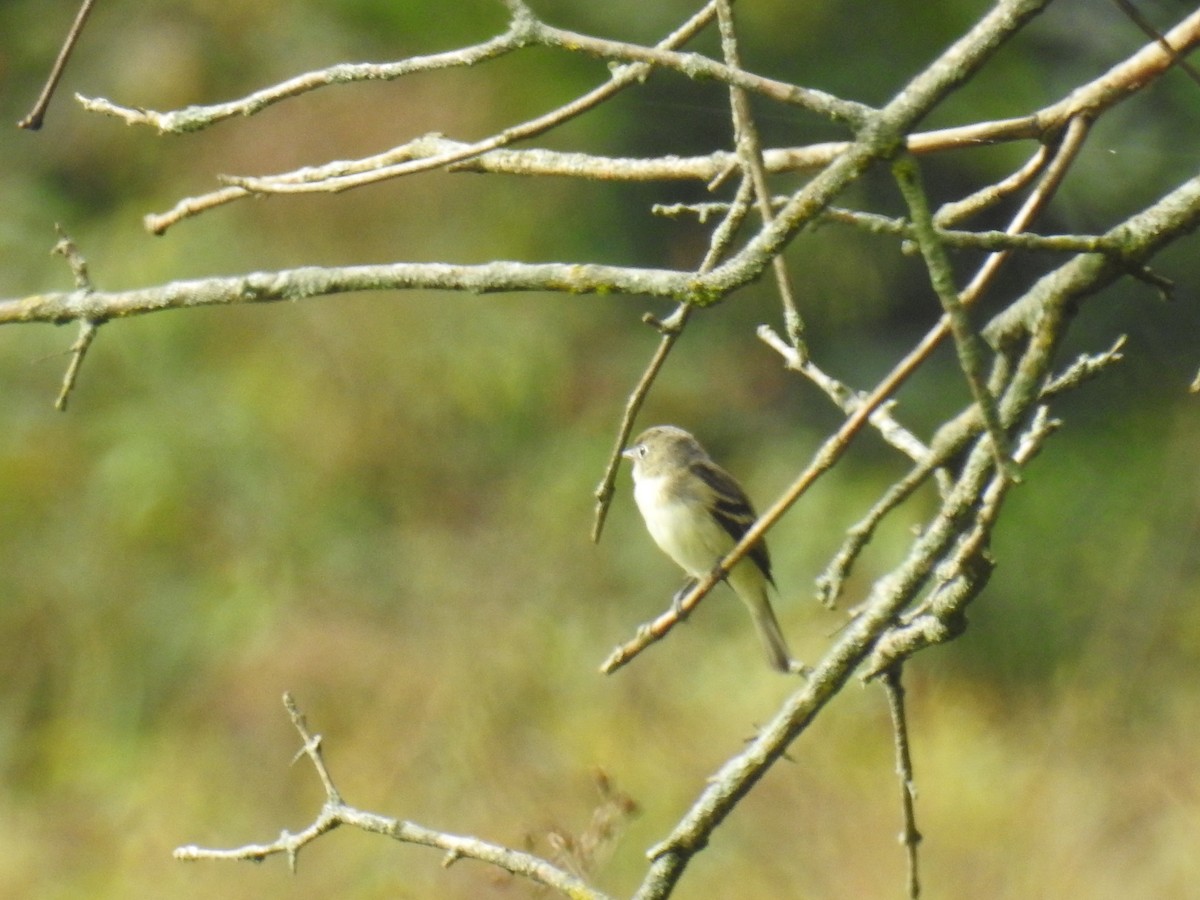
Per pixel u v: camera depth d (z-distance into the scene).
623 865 11.33
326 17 19.27
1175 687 13.88
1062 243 3.61
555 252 17.98
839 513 16.23
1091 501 16.47
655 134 18.58
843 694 13.16
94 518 15.59
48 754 14.16
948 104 17.56
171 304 3.67
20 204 18.41
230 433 15.86
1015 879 11.30
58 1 20.11
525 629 14.01
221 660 14.40
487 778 12.32
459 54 3.60
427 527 15.51
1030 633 15.48
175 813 12.82
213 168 17.80
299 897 11.66
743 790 4.00
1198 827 11.66
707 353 17.91
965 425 3.93
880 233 3.37
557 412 16.86
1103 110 4.31
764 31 18.33
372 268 3.52
